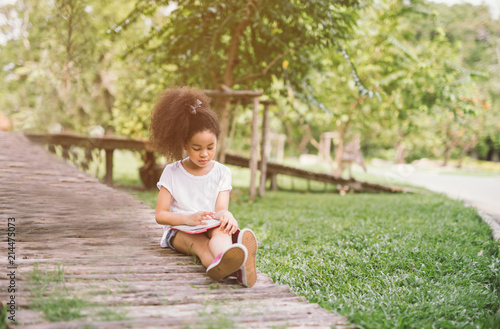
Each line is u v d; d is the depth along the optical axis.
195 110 3.03
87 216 3.94
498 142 30.09
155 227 3.91
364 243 4.77
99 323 2.06
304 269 3.71
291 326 2.26
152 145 3.22
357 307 2.79
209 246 2.97
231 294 2.67
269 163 13.01
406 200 10.10
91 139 10.31
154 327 2.08
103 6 9.04
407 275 3.64
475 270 3.86
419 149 33.16
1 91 10.28
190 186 3.24
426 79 11.75
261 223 6.33
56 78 8.55
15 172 6.14
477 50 24.56
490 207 9.53
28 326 1.98
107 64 10.68
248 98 9.77
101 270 2.86
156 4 8.34
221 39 9.12
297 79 9.56
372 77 13.12
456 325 2.64
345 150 14.99
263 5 8.09
